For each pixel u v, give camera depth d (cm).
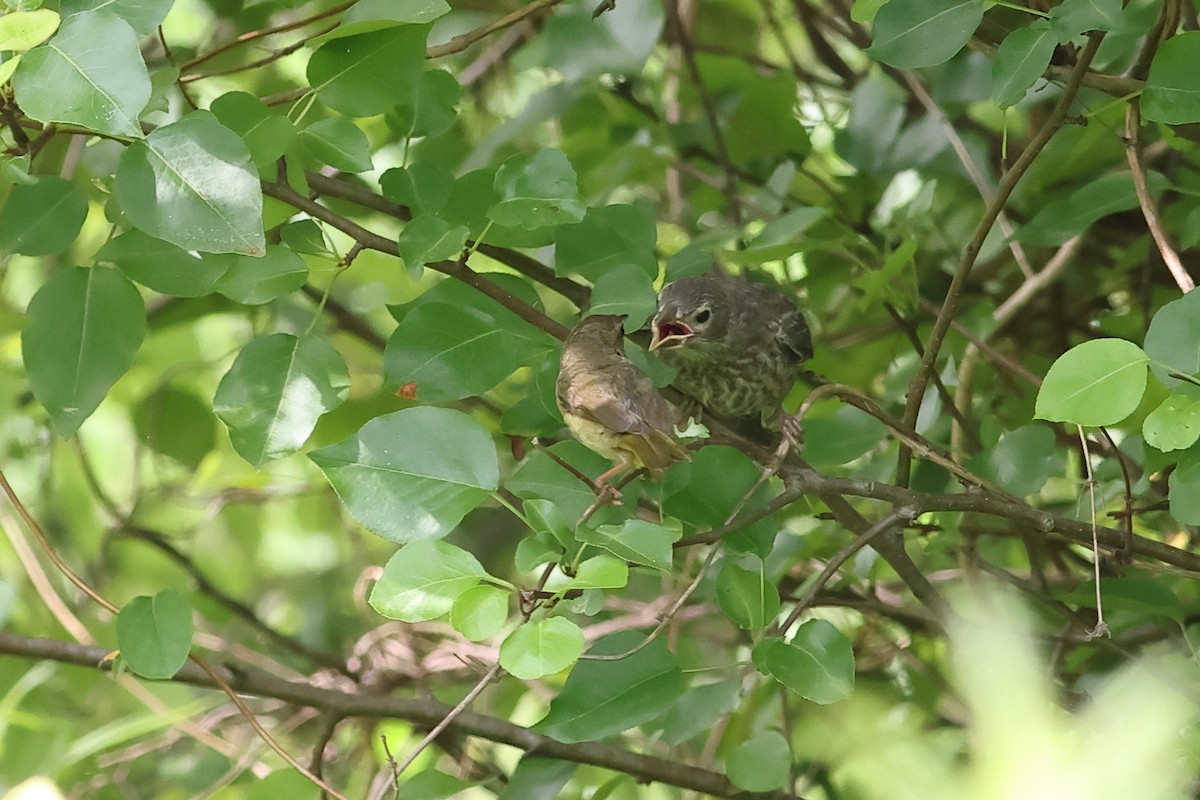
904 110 1053
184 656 634
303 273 674
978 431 955
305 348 662
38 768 801
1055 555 923
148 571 1231
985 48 820
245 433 645
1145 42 760
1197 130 835
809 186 1058
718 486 690
